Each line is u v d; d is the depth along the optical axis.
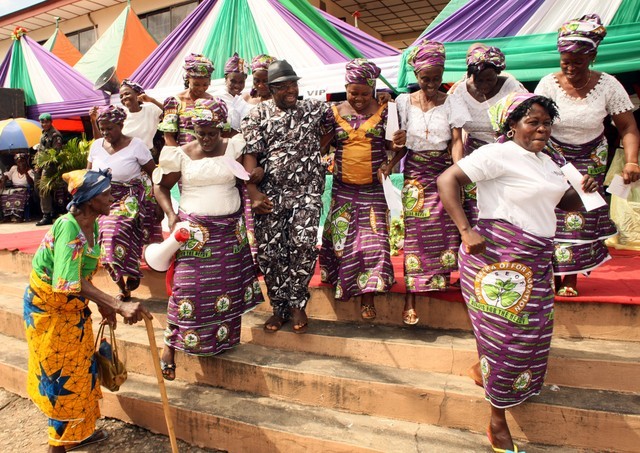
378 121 3.29
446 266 3.31
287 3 6.74
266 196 3.33
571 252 3.22
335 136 3.38
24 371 3.94
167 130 3.88
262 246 3.46
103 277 4.87
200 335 3.22
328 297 3.74
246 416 3.04
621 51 4.48
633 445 2.57
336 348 3.38
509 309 2.42
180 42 7.43
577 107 3.20
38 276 2.86
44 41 15.35
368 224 3.38
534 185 2.36
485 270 2.47
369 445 2.70
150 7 12.59
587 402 2.71
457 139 3.20
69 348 2.94
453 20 5.18
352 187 3.42
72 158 8.80
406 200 3.37
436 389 2.89
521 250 2.40
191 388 3.47
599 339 3.20
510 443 2.58
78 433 3.07
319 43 6.66
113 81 6.27
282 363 3.30
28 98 10.27
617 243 4.95
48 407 2.97
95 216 2.92
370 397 3.02
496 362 2.46
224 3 7.05
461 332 3.42
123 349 3.84
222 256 3.23
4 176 9.70
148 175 4.31
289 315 3.68
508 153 2.40
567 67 3.08
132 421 3.44
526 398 2.53
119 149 4.05
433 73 3.11
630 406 2.66
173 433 2.89
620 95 3.15
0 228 8.59
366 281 3.31
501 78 3.38
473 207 3.34
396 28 14.88
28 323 2.96
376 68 3.19
